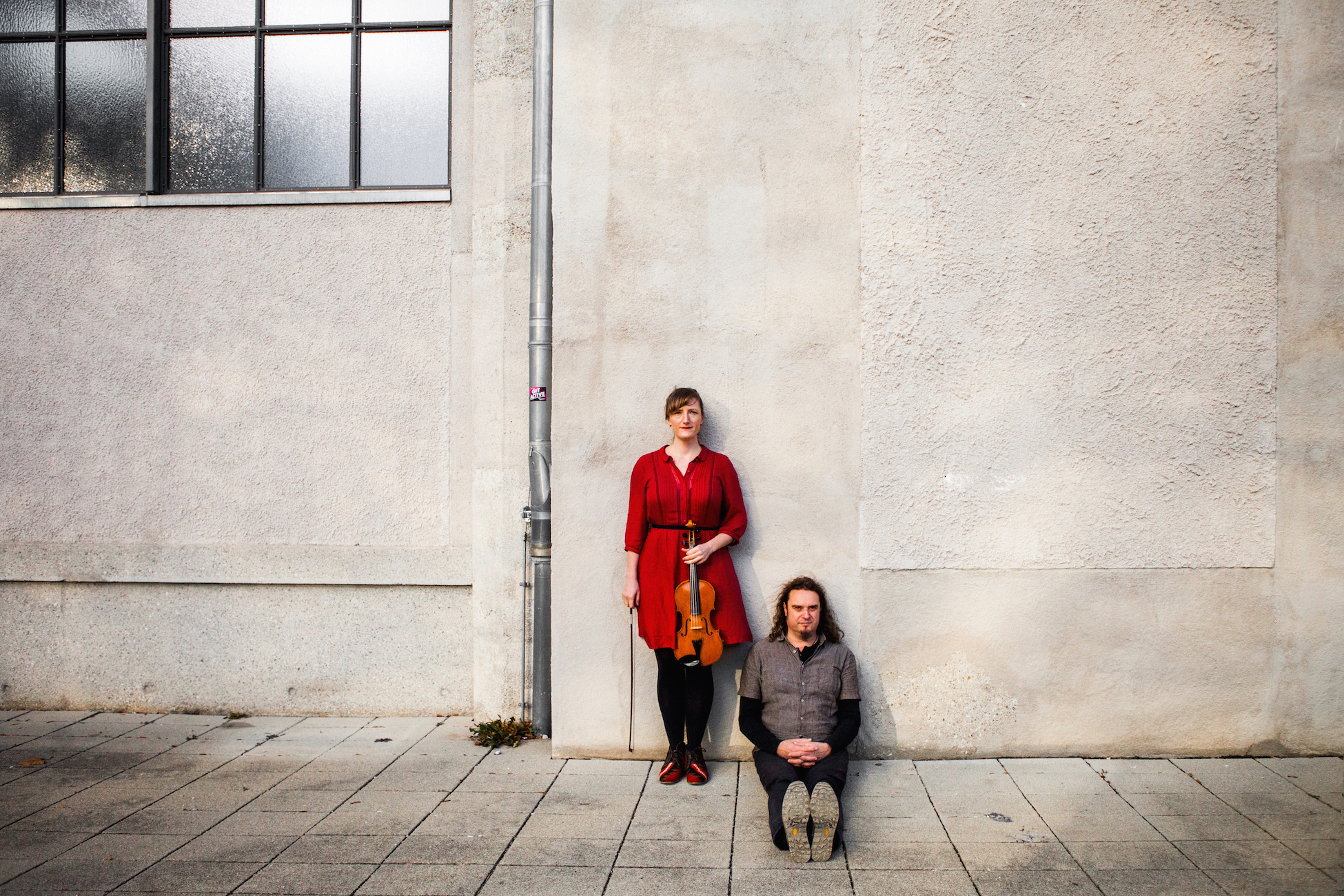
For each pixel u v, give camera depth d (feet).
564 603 13.43
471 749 13.69
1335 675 12.96
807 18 13.23
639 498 12.53
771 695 11.69
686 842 10.38
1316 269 12.94
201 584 15.43
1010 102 13.08
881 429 13.20
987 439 13.14
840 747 11.18
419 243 15.28
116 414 15.55
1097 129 13.03
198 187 15.98
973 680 13.12
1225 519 12.98
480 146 14.76
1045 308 13.09
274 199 15.39
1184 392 13.01
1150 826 10.68
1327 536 12.96
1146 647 13.03
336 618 15.35
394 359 15.30
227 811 11.25
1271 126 12.94
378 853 10.10
